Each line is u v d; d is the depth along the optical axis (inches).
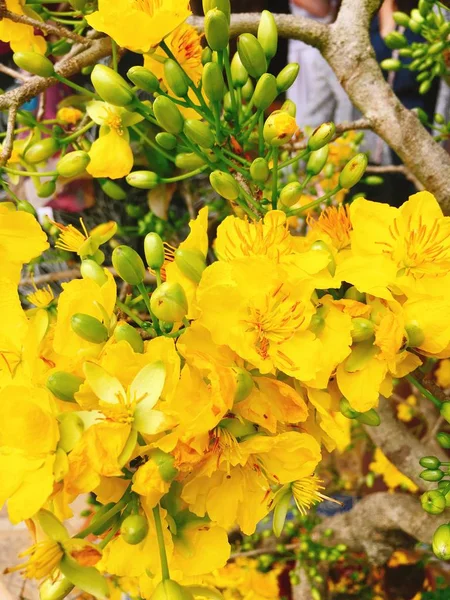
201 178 15.6
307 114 19.9
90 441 4.8
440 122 12.8
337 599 15.6
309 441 5.5
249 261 5.3
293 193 6.6
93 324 5.4
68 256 14.3
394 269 5.8
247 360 5.2
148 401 5.0
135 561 5.5
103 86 6.6
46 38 9.9
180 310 5.5
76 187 13.4
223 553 5.7
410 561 15.6
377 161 18.0
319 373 5.4
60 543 5.0
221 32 6.3
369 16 9.1
